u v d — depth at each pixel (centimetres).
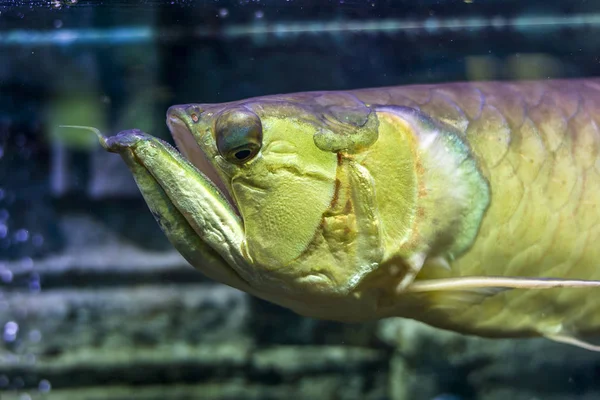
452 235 47
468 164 47
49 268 108
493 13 61
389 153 45
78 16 66
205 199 45
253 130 44
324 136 45
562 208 49
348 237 45
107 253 115
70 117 95
